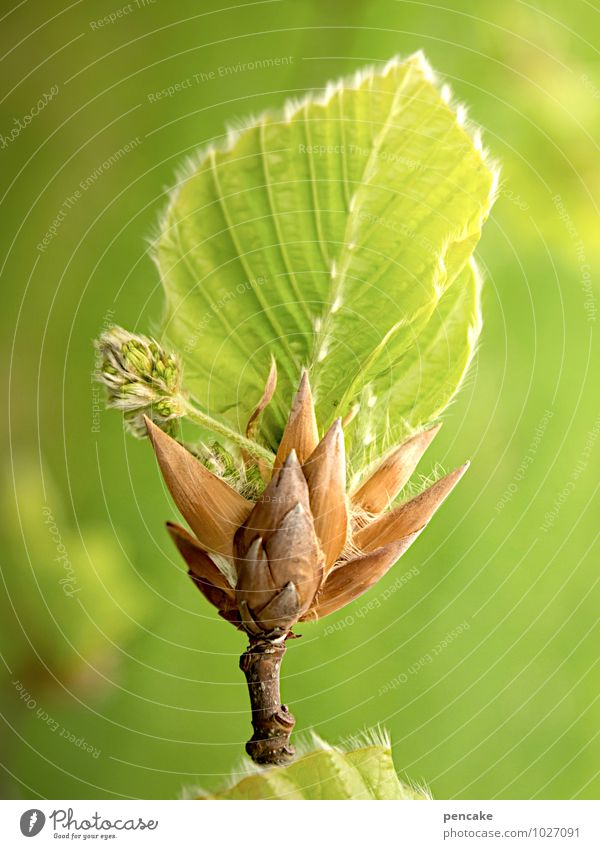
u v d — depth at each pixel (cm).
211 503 26
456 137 27
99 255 37
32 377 36
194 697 36
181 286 27
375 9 39
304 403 26
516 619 38
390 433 27
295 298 27
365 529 26
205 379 27
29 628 35
